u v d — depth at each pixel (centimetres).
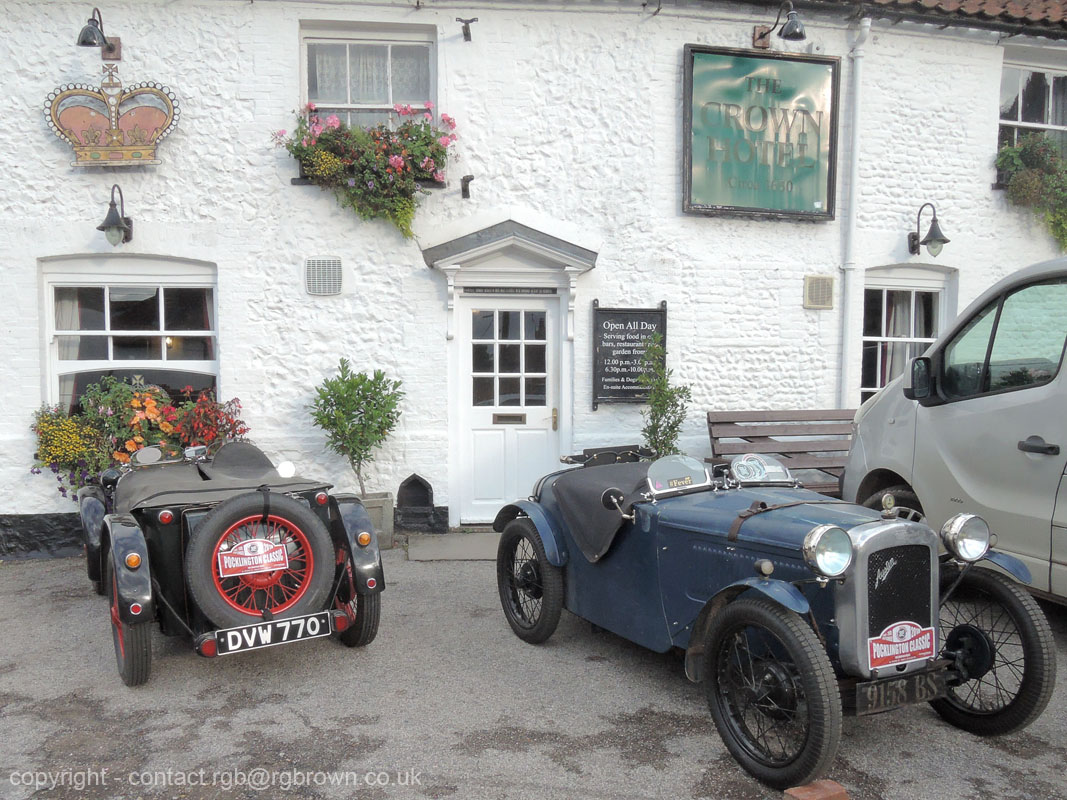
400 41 783
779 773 327
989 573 375
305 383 766
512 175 784
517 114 782
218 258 752
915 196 860
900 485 565
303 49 770
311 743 373
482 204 781
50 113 722
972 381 503
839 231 845
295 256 761
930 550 351
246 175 753
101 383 759
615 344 794
